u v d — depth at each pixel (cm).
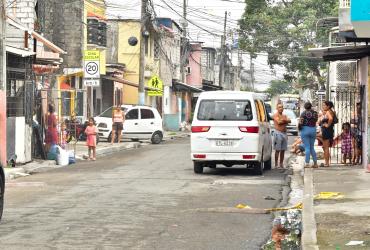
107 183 1733
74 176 1912
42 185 1691
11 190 1595
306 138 1984
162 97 5650
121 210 1295
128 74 5025
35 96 2384
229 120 1919
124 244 987
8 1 2866
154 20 4738
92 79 2923
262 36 5597
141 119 3616
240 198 1470
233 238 1042
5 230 1084
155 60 5366
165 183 1736
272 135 2291
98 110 4394
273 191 1594
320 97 4319
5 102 2056
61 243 988
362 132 2003
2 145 2039
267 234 1075
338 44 2612
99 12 4322
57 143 2406
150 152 2902
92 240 1012
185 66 6619
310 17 5397
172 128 5591
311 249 895
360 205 1259
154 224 1150
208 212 1279
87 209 1303
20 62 2247
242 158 1908
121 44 5012
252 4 5653
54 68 2733
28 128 2264
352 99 2414
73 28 3775
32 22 2889
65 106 3494
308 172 1859
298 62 5531
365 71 1934
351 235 983
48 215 1231
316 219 1114
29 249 945
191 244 993
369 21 1335
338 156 2367
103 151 2897
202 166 1980
